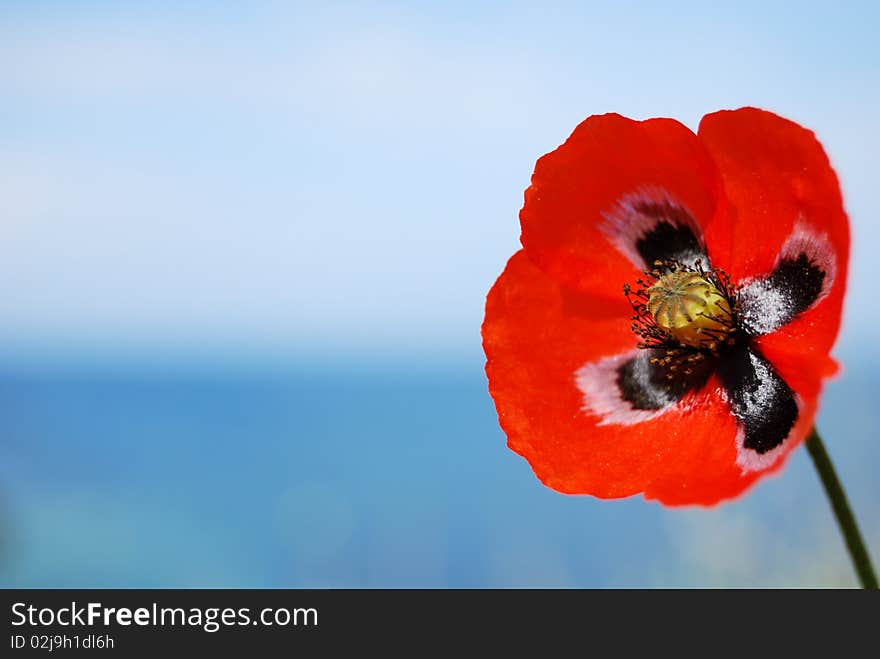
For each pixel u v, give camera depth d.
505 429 0.59
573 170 0.60
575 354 0.60
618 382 0.60
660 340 0.60
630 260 0.60
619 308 0.61
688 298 0.59
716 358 0.59
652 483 0.58
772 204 0.58
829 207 0.57
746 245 0.59
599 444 0.60
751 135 0.58
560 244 0.60
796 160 0.57
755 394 0.58
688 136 0.59
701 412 0.59
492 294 0.60
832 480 0.55
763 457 0.57
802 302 0.58
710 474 0.58
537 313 0.60
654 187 0.60
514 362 0.60
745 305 0.59
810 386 0.56
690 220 0.60
